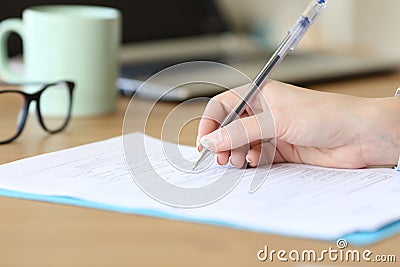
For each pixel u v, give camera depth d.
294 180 0.96
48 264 0.72
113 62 1.41
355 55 1.95
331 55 1.89
